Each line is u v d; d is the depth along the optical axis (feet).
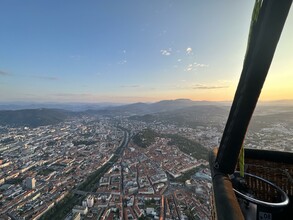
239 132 3.71
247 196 4.48
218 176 4.07
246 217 4.52
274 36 2.74
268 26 2.71
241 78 3.36
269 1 2.60
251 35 3.01
